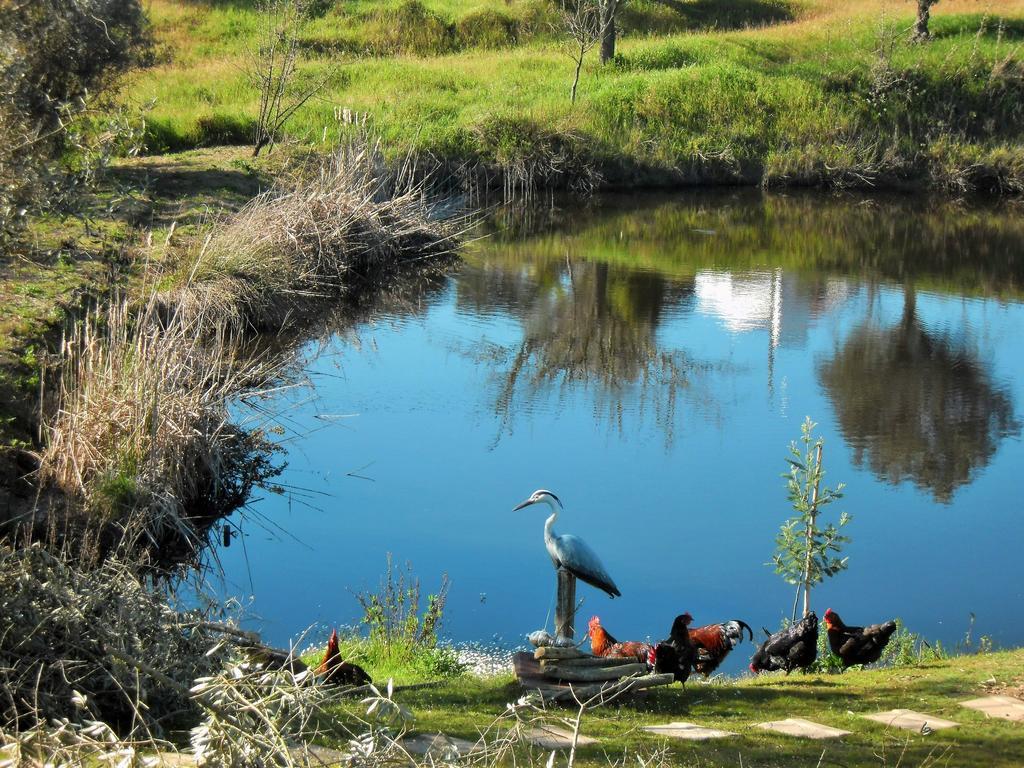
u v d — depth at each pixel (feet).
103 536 43.57
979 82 153.79
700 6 185.16
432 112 135.74
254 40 153.28
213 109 128.16
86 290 66.03
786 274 105.50
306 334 80.48
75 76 61.62
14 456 46.37
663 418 68.18
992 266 110.01
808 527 41.11
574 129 136.36
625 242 116.88
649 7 181.98
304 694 16.34
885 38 160.56
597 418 67.97
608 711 30.09
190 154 113.91
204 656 22.82
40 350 55.83
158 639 24.86
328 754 21.01
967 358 80.74
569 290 98.48
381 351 79.71
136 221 84.12
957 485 57.93
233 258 79.10
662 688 32.96
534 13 175.73
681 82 148.77
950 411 69.41
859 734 27.99
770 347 83.15
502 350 81.20
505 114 134.31
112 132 44.32
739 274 105.09
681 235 120.57
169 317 68.69
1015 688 32.71
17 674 22.61
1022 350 83.05
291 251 85.35
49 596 23.91
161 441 48.49
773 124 146.61
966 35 167.22
